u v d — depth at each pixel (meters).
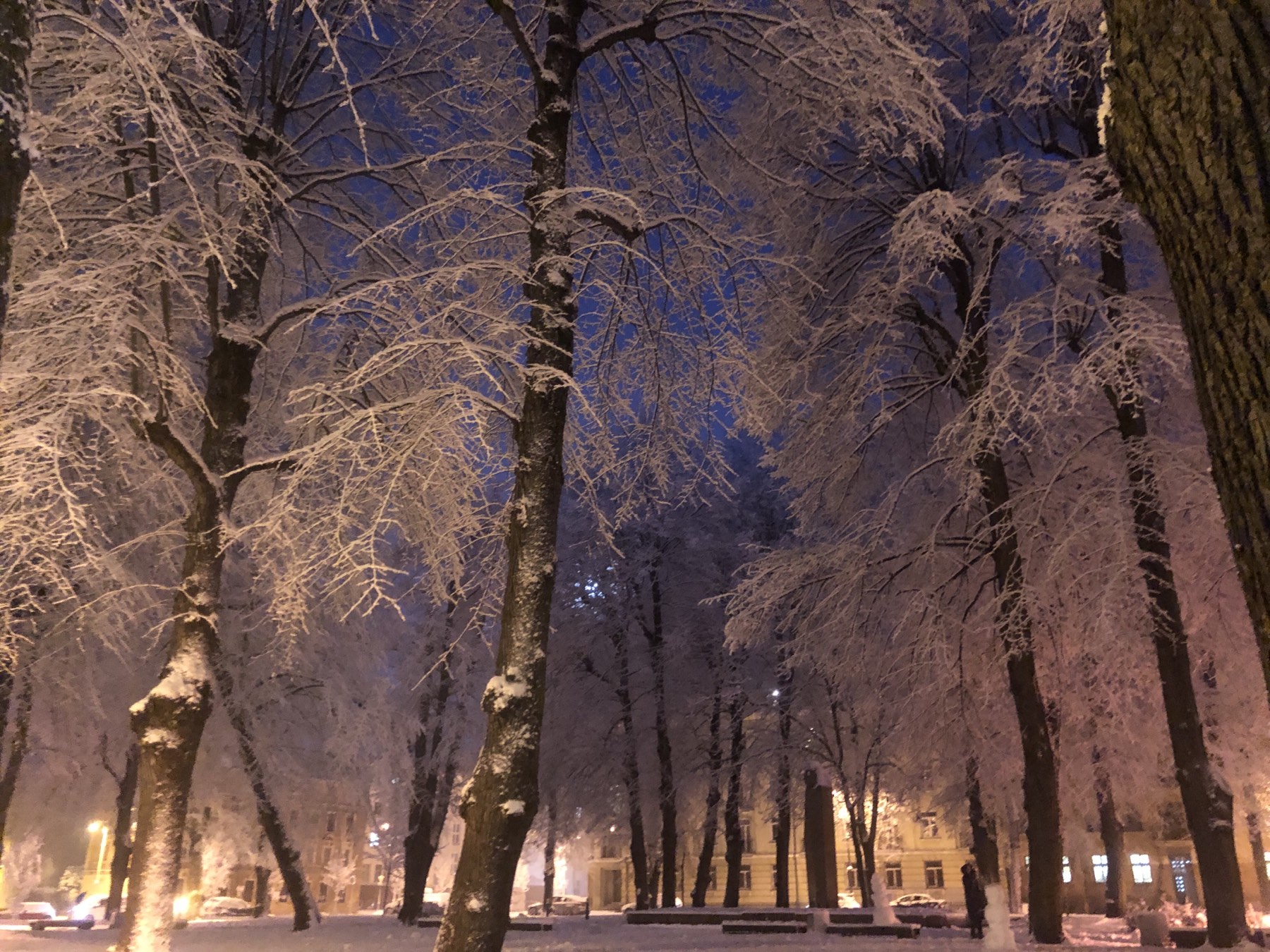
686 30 9.48
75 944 13.47
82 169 9.20
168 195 10.54
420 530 9.95
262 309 13.27
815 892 24.02
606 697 26.73
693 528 27.14
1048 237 11.08
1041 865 12.00
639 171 10.82
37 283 7.52
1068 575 12.36
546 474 7.16
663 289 9.93
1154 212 1.90
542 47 10.71
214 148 8.68
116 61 7.56
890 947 12.23
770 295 10.47
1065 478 13.00
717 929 18.81
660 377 9.85
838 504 15.84
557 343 7.52
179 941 13.62
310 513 8.57
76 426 9.27
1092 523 11.34
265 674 18.06
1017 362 12.90
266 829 17.38
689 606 26.48
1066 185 10.83
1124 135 1.97
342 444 7.24
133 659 15.91
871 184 14.70
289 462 9.31
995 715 16.02
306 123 12.77
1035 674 12.78
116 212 8.37
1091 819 27.89
